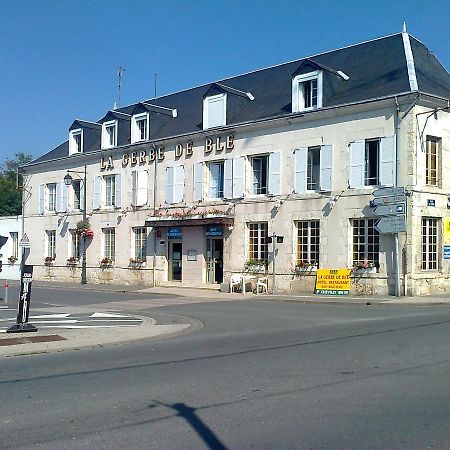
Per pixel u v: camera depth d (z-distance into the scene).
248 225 26.58
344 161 23.17
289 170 25.00
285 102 26.16
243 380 7.70
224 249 27.25
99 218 34.03
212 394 6.96
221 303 21.69
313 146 24.20
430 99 21.67
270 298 22.70
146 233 31.33
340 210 23.17
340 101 23.58
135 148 32.06
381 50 24.94
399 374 7.83
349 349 10.02
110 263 33.06
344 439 5.20
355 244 22.97
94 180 34.56
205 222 27.28
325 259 23.58
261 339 11.83
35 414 6.21
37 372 8.71
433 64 25.02
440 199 22.25
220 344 11.30
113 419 5.98
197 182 28.72
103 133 34.47
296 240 24.72
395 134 21.75
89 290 29.31
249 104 28.08
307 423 5.69
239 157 26.88
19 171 40.88
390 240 21.86
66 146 38.88
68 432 5.55
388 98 21.69
